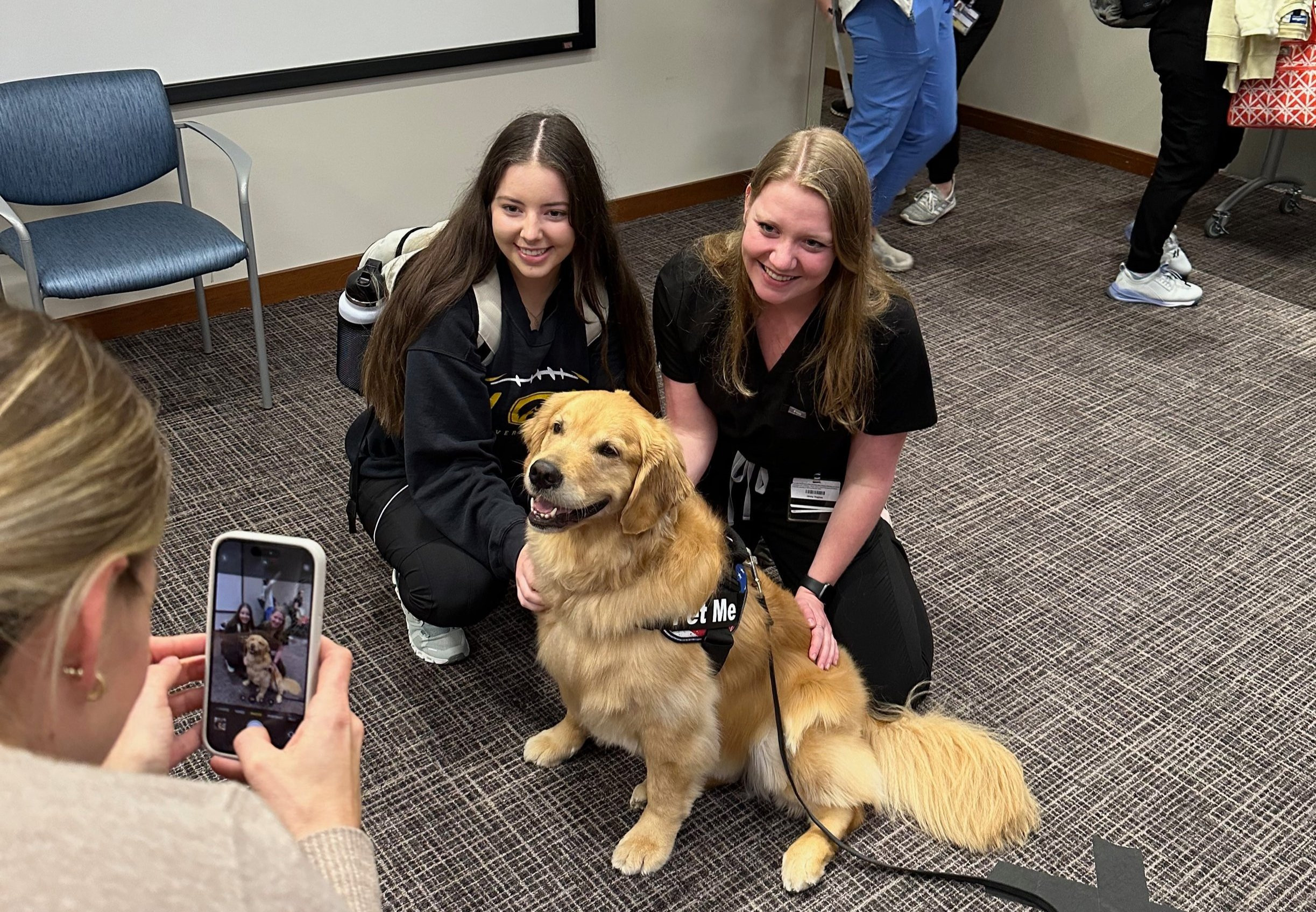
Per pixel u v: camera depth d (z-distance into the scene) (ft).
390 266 7.52
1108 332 12.78
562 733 6.81
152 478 2.00
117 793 1.77
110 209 10.73
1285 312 13.29
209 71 11.82
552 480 5.20
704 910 5.90
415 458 6.79
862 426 6.56
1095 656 7.81
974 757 6.29
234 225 12.69
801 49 16.92
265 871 1.82
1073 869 6.15
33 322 1.95
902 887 6.05
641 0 14.83
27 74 10.83
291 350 11.96
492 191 6.47
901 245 15.16
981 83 20.16
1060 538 9.11
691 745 5.87
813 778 6.04
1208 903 5.96
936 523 9.27
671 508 5.52
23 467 1.78
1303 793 6.71
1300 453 10.38
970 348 12.37
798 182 5.62
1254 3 11.50
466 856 6.17
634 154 15.87
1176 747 7.04
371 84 12.95
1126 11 12.65
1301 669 7.72
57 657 1.86
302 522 8.99
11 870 1.61
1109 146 18.40
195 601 7.99
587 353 7.23
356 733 2.79
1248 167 17.33
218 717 2.94
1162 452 10.37
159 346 11.96
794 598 6.60
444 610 7.04
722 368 6.71
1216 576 8.66
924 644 7.10
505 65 13.96
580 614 5.72
